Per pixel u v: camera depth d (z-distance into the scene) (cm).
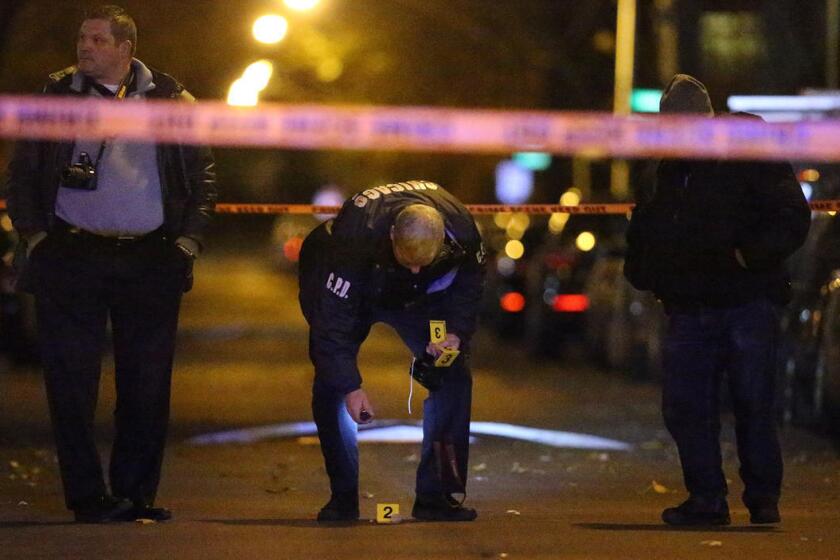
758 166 2719
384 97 10575
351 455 2831
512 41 10888
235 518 2941
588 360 7638
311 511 3108
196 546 2516
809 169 4962
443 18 10669
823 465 4106
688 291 2767
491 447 4503
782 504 3272
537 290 7962
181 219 2828
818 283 4797
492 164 12725
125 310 2836
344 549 2488
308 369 7388
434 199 2695
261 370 7338
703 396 2808
